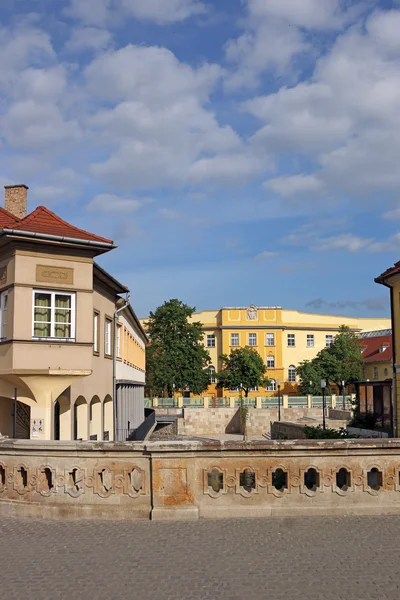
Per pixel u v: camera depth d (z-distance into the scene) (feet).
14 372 60.70
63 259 64.18
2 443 33.99
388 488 32.48
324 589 21.85
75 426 76.07
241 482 34.06
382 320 340.80
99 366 84.33
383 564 24.36
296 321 312.29
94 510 31.96
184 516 31.24
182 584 22.39
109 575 23.38
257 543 27.14
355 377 266.77
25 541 28.02
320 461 32.35
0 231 60.64
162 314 247.29
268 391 301.02
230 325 304.30
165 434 205.67
